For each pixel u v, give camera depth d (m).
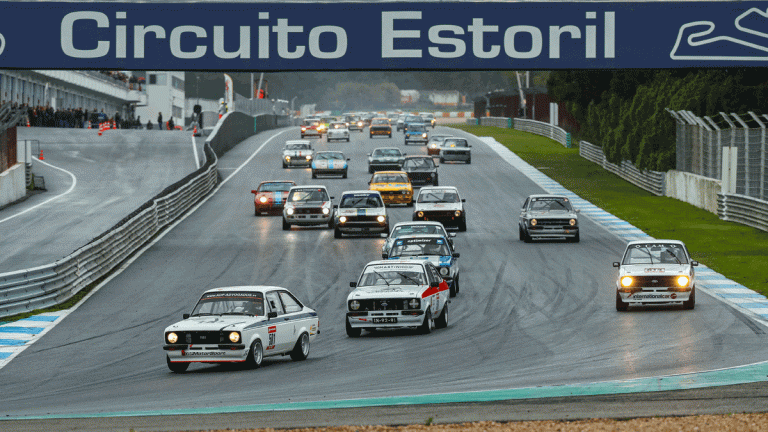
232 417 45.12
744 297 91.06
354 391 52.94
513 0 60.50
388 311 74.31
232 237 139.12
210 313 63.88
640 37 60.69
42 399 54.56
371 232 136.25
